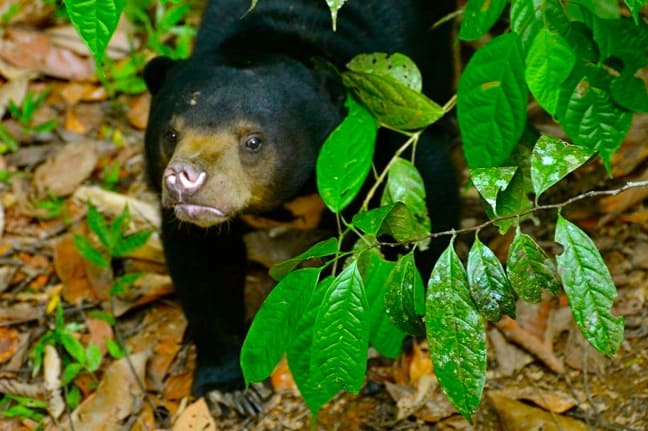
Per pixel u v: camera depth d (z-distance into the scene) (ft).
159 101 17.33
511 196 11.38
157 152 17.25
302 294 11.97
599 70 12.98
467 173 22.17
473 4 12.12
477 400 11.39
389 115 13.96
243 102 16.58
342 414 17.90
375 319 14.42
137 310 20.71
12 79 25.90
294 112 16.98
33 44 26.63
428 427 17.33
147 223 22.12
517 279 11.06
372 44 19.07
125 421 18.19
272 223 18.54
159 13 26.18
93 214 20.18
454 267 11.15
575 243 10.82
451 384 11.44
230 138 16.39
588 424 16.79
